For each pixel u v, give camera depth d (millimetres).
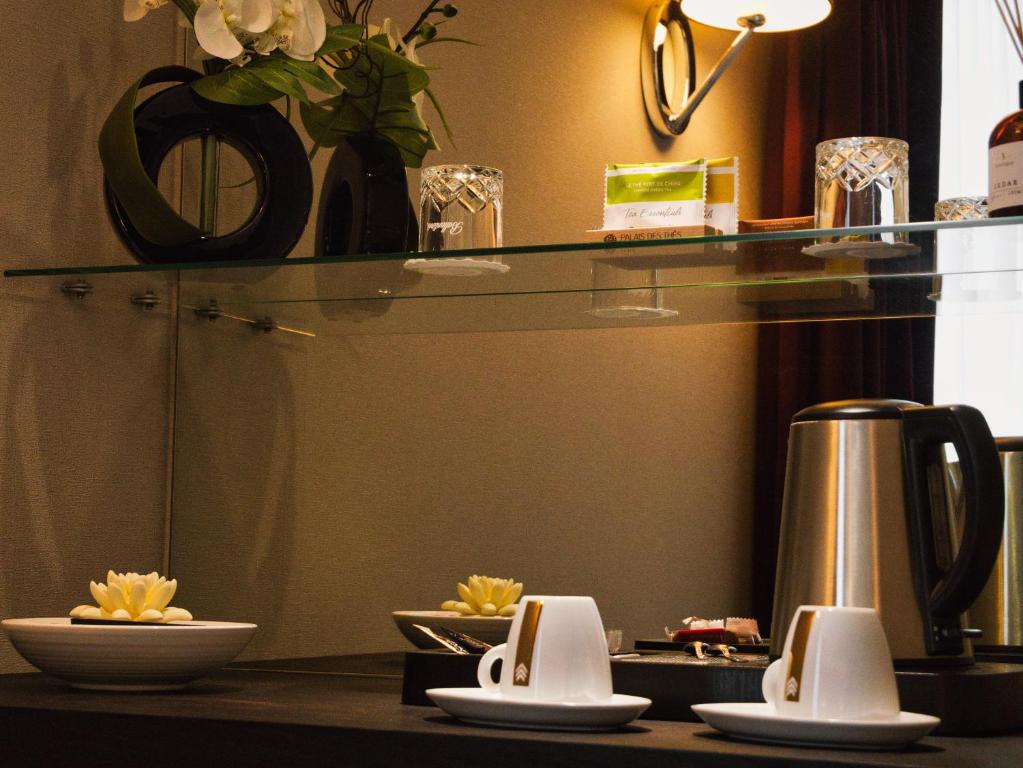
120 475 1497
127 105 1321
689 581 1352
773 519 1326
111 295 1488
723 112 1381
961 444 980
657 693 1003
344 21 1555
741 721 830
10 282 1358
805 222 1300
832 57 1339
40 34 1402
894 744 819
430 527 1483
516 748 836
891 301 1317
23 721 1014
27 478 1371
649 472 1385
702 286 1377
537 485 1444
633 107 1433
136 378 1524
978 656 1240
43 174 1403
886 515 1021
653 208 1240
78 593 1430
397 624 1487
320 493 1545
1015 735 926
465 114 1543
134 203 1331
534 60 1501
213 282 1445
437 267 1331
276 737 918
